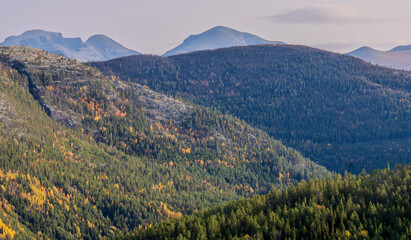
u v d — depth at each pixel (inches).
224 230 7062.0
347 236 5954.7
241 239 6481.3
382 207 6604.3
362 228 6102.4
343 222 6510.8
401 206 6638.8
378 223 6245.1
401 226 5964.6
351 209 6727.4
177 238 6943.9
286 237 6343.5
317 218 6412.4
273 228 6540.4
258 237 6412.4
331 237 6151.6
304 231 6368.1
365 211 6619.1
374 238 5782.5
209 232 7003.0
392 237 5807.1
